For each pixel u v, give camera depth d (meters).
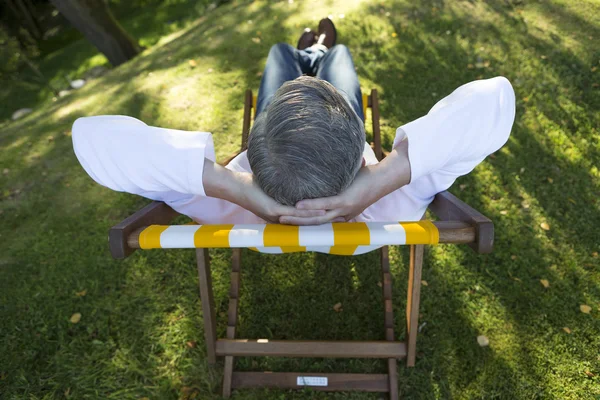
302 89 0.85
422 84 3.09
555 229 2.20
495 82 1.05
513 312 1.90
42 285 2.17
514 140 2.65
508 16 3.59
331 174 0.87
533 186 2.40
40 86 7.47
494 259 2.09
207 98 3.30
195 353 1.85
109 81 4.07
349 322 1.93
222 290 2.08
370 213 1.26
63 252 2.33
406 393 1.70
